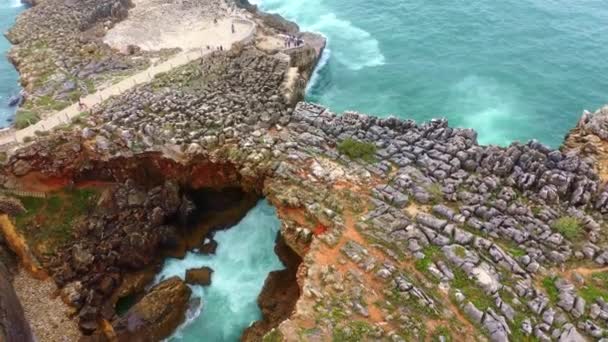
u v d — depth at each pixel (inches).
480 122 2723.9
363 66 3262.8
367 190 1973.4
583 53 3196.4
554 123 2689.5
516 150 2062.0
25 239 2097.7
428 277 1657.2
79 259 2006.6
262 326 1847.9
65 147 2247.8
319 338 1504.7
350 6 4055.1
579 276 1648.6
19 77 3110.2
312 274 1690.5
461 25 3604.8
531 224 1809.8
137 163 2239.2
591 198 1918.1
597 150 2129.7
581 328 1517.0
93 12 3644.2
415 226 1809.8
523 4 3794.3
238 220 2271.2
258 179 2132.1
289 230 1958.7
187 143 2207.2
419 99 2938.0
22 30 3508.9
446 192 1930.4
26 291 1990.7
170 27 3449.8
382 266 1688.0
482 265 1675.7
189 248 2177.7
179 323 1923.0
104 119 2372.0
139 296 2023.9
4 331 1569.9
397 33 3597.4
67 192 2253.9
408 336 1499.8
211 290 2025.1
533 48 3284.9
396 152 2137.1
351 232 1815.9
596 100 2812.5
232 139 2219.5
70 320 1916.8
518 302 1578.5
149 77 2753.4
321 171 2044.8
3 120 2755.9
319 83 3127.5
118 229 2113.7
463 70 3147.1
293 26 3622.0
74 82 2778.1
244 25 3432.6
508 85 2984.7
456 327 1523.1
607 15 3587.6
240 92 2586.1
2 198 2145.7
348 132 2252.7
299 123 2332.7
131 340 1850.4
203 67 2822.3
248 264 2112.5
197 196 2301.9
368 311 1572.3
